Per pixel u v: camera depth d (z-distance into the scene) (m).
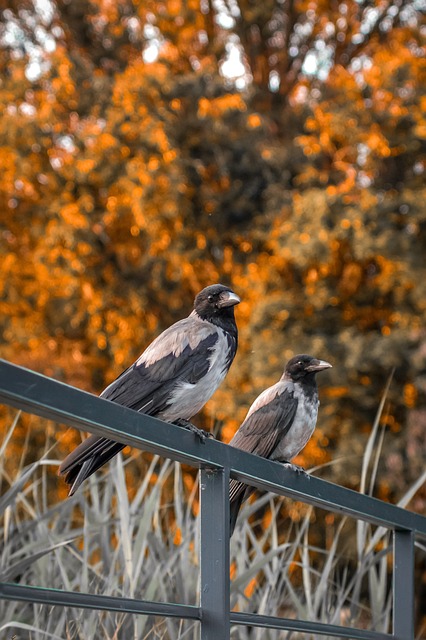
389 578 12.77
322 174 18.66
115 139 18.05
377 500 4.77
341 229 17.03
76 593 2.92
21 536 5.21
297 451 6.66
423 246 17.62
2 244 19.22
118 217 18.61
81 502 5.36
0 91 19.28
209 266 18.84
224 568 3.50
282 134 21.30
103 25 22.19
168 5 21.22
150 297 19.25
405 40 20.39
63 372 18.22
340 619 5.61
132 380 5.09
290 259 17.64
